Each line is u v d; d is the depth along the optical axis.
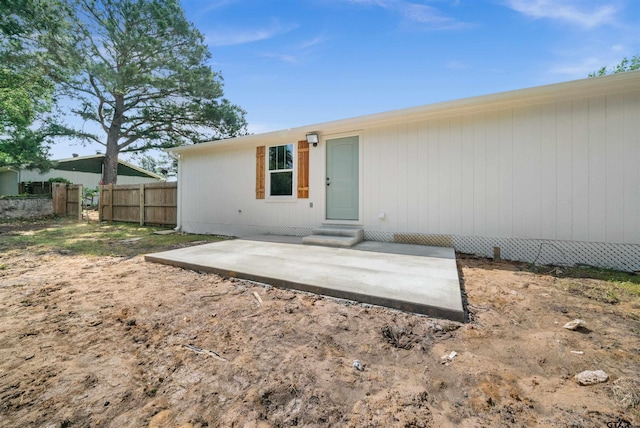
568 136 4.20
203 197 8.15
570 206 4.21
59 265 4.15
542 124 4.35
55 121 14.14
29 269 3.93
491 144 4.69
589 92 4.02
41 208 12.58
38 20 10.39
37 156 13.40
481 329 2.10
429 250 4.67
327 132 6.18
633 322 2.21
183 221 8.55
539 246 4.38
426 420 1.25
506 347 1.85
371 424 1.24
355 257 4.15
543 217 4.37
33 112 13.26
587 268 3.97
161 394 1.45
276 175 6.92
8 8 9.69
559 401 1.34
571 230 4.21
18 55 10.62
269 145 6.98
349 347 1.88
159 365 1.70
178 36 13.10
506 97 4.22
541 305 2.56
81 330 2.14
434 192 5.13
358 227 5.83
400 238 5.44
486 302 2.63
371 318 2.30
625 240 3.92
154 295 2.86
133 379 1.57
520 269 3.91
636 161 3.86
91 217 12.41
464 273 3.68
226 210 7.73
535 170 4.41
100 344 1.94
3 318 2.35
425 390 1.45
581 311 2.43
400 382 1.52
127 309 2.52
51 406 1.36
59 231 8.28
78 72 11.61
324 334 2.06
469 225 4.87
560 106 4.25
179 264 3.93
